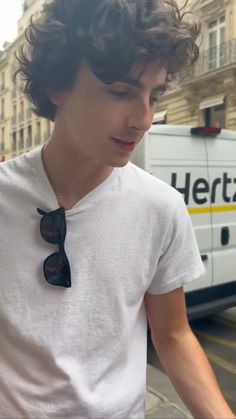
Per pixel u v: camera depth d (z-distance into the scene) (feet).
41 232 2.86
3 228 2.91
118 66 2.49
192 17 2.90
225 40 59.16
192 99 62.95
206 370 3.14
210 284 13.97
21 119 112.57
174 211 3.14
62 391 2.77
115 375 2.98
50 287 2.82
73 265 2.85
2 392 2.84
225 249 14.44
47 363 2.79
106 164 2.78
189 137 13.69
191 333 3.35
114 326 2.93
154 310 3.28
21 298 2.82
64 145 2.89
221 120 60.70
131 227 2.99
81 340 2.85
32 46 2.86
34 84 2.95
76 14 2.60
